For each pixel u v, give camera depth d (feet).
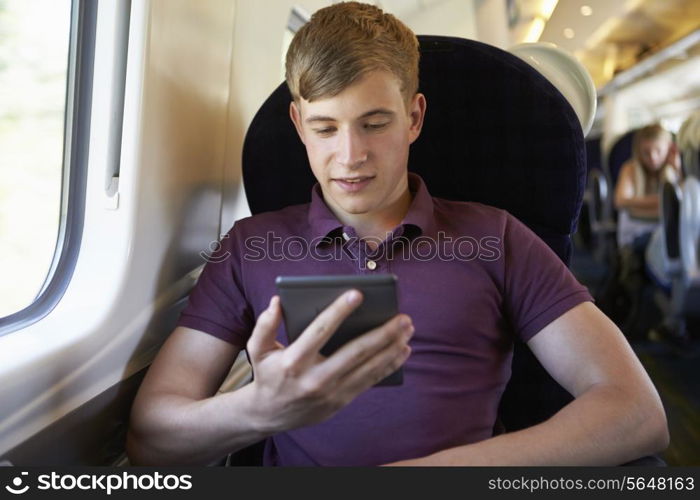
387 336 2.79
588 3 22.90
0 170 3.83
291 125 4.99
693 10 28.32
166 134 4.46
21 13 3.91
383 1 10.98
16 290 3.90
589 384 3.68
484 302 4.00
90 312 3.99
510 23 19.03
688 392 10.88
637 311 15.15
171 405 3.59
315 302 2.79
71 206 4.16
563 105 4.79
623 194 18.29
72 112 4.13
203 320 4.11
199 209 5.17
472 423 3.85
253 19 6.23
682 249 12.23
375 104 3.59
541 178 4.81
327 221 4.09
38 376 3.44
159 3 4.23
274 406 2.93
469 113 4.86
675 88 35.09
